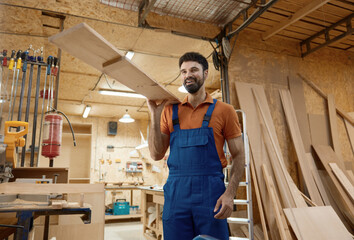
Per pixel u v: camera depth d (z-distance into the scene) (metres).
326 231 3.07
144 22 3.62
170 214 1.25
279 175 3.53
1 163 1.76
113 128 7.89
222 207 1.15
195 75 1.36
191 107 1.40
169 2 3.54
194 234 1.23
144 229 4.87
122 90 5.78
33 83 5.09
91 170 7.50
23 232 1.47
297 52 4.62
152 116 1.43
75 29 0.83
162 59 4.59
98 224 2.54
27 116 2.75
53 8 3.22
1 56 2.76
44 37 3.78
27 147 6.44
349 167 4.33
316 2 3.52
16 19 3.44
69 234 2.48
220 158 1.32
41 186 1.53
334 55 4.95
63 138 7.59
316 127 4.33
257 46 4.31
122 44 4.09
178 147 1.33
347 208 3.76
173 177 1.30
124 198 7.59
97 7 3.42
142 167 7.99
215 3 3.55
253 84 4.08
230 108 1.39
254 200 3.60
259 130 3.78
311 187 3.74
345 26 4.25
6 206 1.59
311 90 4.54
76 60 4.41
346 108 4.75
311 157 4.07
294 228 3.01
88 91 5.79
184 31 3.84
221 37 4.04
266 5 3.24
